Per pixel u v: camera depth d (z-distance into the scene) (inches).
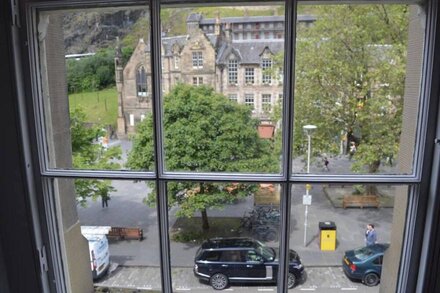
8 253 40.3
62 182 42.6
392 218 39.2
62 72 40.3
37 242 40.5
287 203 38.9
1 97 36.7
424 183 35.9
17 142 37.6
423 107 34.8
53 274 42.2
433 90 33.8
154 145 39.1
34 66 37.9
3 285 40.5
